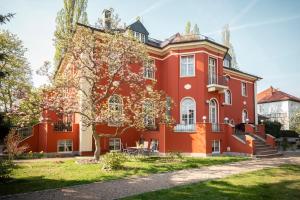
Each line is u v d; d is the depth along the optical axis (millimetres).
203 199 6762
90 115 13633
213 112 20766
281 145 25188
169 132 17938
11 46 23750
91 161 13453
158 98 14875
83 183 8633
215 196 7043
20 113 12750
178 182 8844
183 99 20578
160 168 11398
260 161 14680
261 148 18391
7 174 9156
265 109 44250
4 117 9719
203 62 20219
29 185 8273
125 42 13500
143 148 16859
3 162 9680
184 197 6926
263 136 22438
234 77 29062
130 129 19781
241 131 24234
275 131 29062
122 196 7074
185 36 22312
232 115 27875
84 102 13891
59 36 13852
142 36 23391
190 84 20438
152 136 18844
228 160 14477
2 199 6828
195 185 8273
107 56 13719
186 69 20969
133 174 10141
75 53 13766
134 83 14797
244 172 10750
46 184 8406
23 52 24719
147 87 15164
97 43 13727
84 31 13547
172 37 25219
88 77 13648
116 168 11148
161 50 22281
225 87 20281
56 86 13227
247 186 8180
